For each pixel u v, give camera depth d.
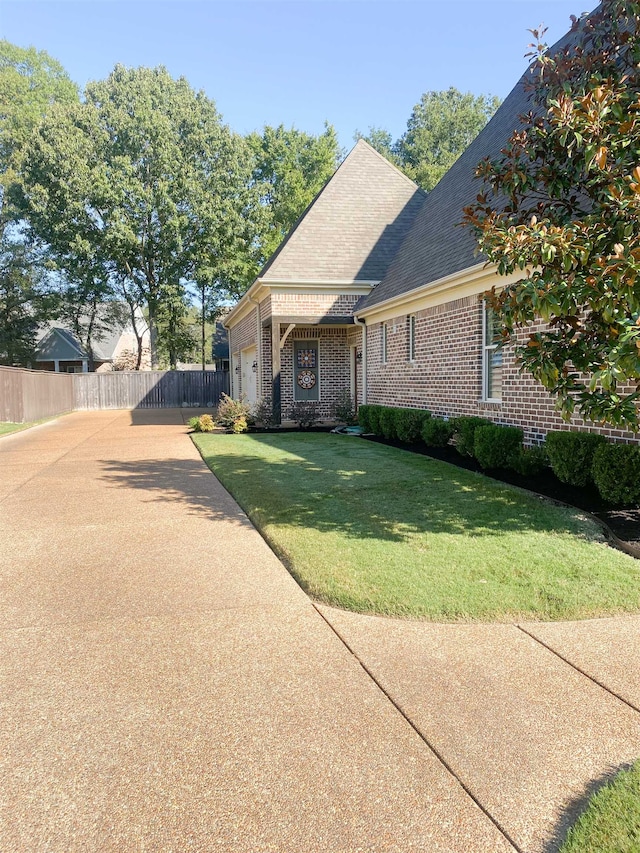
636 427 4.56
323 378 18.22
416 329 12.64
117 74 33.16
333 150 39.00
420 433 11.71
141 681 3.16
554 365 4.68
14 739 2.66
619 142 4.39
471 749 2.51
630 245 3.87
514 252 4.44
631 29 5.06
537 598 3.98
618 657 3.27
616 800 2.14
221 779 2.36
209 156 32.53
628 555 4.82
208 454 11.22
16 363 35.88
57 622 3.94
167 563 5.11
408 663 3.27
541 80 5.72
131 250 32.22
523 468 7.90
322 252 16.89
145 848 2.02
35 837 2.07
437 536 5.41
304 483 8.03
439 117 48.28
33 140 30.31
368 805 2.20
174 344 36.75
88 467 10.37
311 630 3.73
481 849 1.97
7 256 34.62
